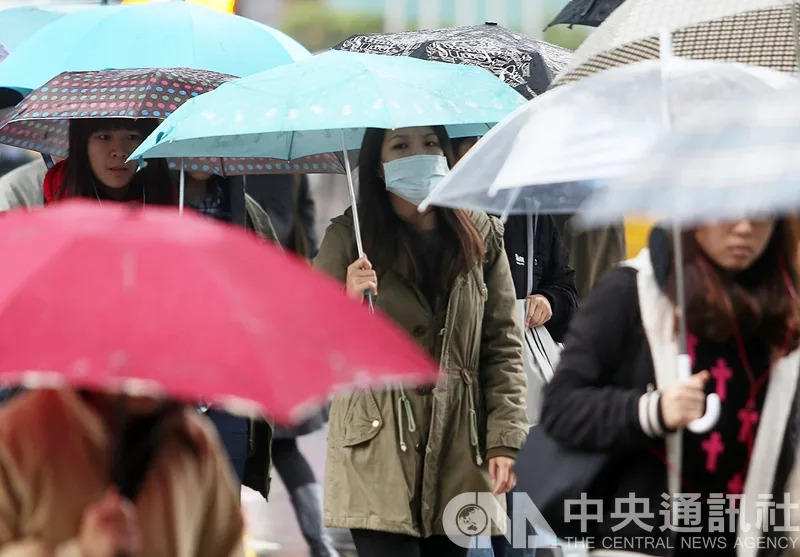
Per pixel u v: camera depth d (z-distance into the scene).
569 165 12.18
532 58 20.05
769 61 14.62
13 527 8.77
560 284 18.78
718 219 10.62
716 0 13.18
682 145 10.45
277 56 19.80
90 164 17.06
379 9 49.47
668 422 11.08
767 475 11.52
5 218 8.30
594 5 22.97
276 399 7.22
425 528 14.98
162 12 19.81
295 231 25.08
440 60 19.78
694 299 11.34
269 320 7.58
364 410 14.98
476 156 13.05
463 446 15.12
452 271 15.20
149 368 7.27
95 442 8.90
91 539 8.35
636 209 10.18
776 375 11.52
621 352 11.62
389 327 8.08
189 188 17.98
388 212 15.45
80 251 7.71
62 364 7.27
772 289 11.47
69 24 19.89
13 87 19.42
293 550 22.30
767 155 10.23
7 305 7.48
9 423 8.90
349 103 14.64
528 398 17.81
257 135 17.03
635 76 12.51
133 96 16.98
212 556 9.67
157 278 7.61
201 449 9.41
